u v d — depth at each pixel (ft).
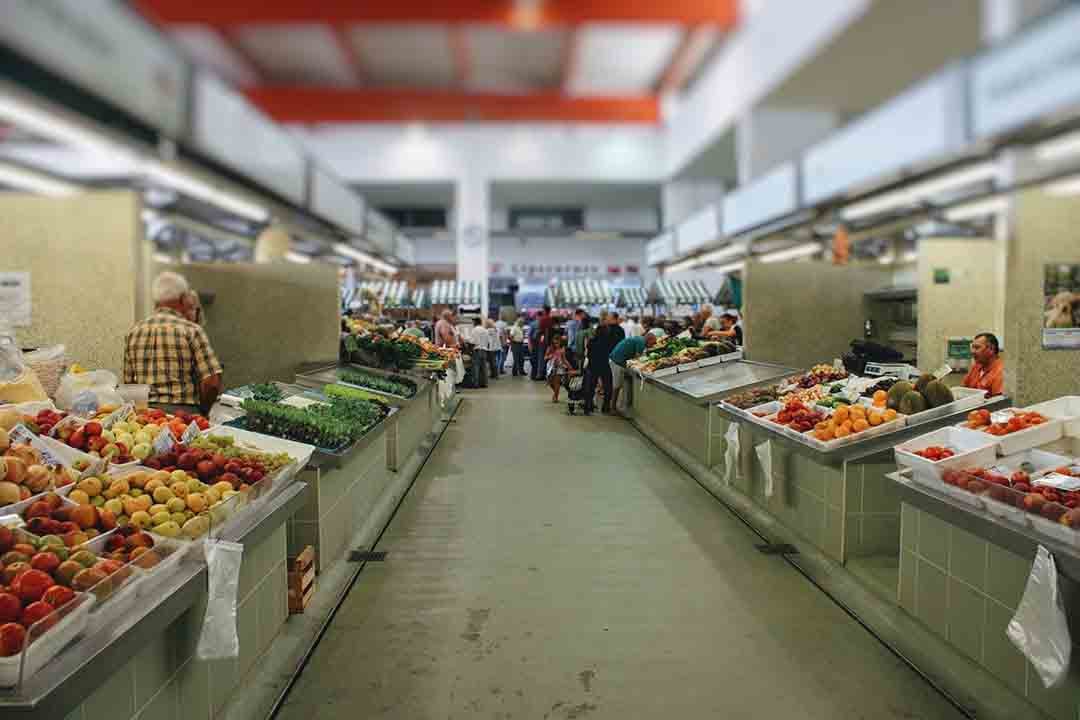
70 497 7.21
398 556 13.85
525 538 15.01
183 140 12.72
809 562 13.23
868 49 26.11
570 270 87.15
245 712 7.88
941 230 23.77
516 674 9.09
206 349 13.58
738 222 28.25
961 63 13.00
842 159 18.79
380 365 26.63
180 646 6.86
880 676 9.03
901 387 13.62
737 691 8.65
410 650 9.77
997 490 8.31
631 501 18.19
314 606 10.89
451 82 52.08
